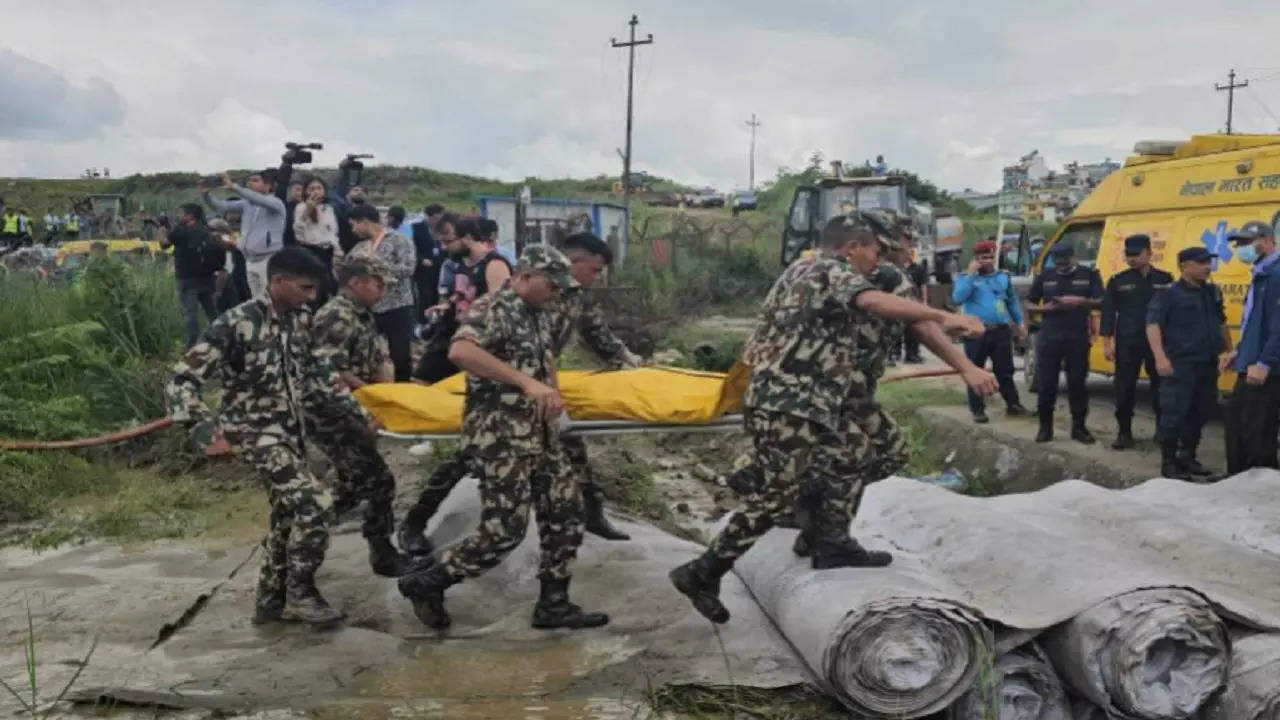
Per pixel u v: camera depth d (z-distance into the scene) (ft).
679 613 17.19
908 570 15.39
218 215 39.37
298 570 16.43
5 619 17.20
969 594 14.93
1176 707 12.74
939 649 13.30
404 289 29.09
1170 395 25.80
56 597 18.29
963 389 41.37
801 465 15.19
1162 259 32.86
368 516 18.86
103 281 38.88
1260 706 12.46
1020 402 36.60
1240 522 17.43
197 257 38.24
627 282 68.08
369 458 18.53
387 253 28.78
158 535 22.52
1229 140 32.58
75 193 177.47
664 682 14.53
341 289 18.54
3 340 34.50
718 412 17.65
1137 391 40.14
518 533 15.92
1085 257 37.19
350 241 34.09
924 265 57.67
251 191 32.65
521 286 16.07
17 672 15.02
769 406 15.11
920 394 40.01
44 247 74.49
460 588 18.35
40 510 24.40
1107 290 29.01
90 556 21.02
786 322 15.21
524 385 15.35
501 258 24.68
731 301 76.28
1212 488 19.35
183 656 15.65
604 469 27.40
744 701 14.10
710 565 15.85
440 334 25.53
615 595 18.06
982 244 34.58
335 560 20.33
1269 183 29.30
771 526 15.65
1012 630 13.41
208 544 21.83
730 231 99.71
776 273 79.97
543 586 16.74
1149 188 34.14
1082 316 29.86
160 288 41.29
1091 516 17.89
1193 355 25.57
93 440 27.78
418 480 25.96
